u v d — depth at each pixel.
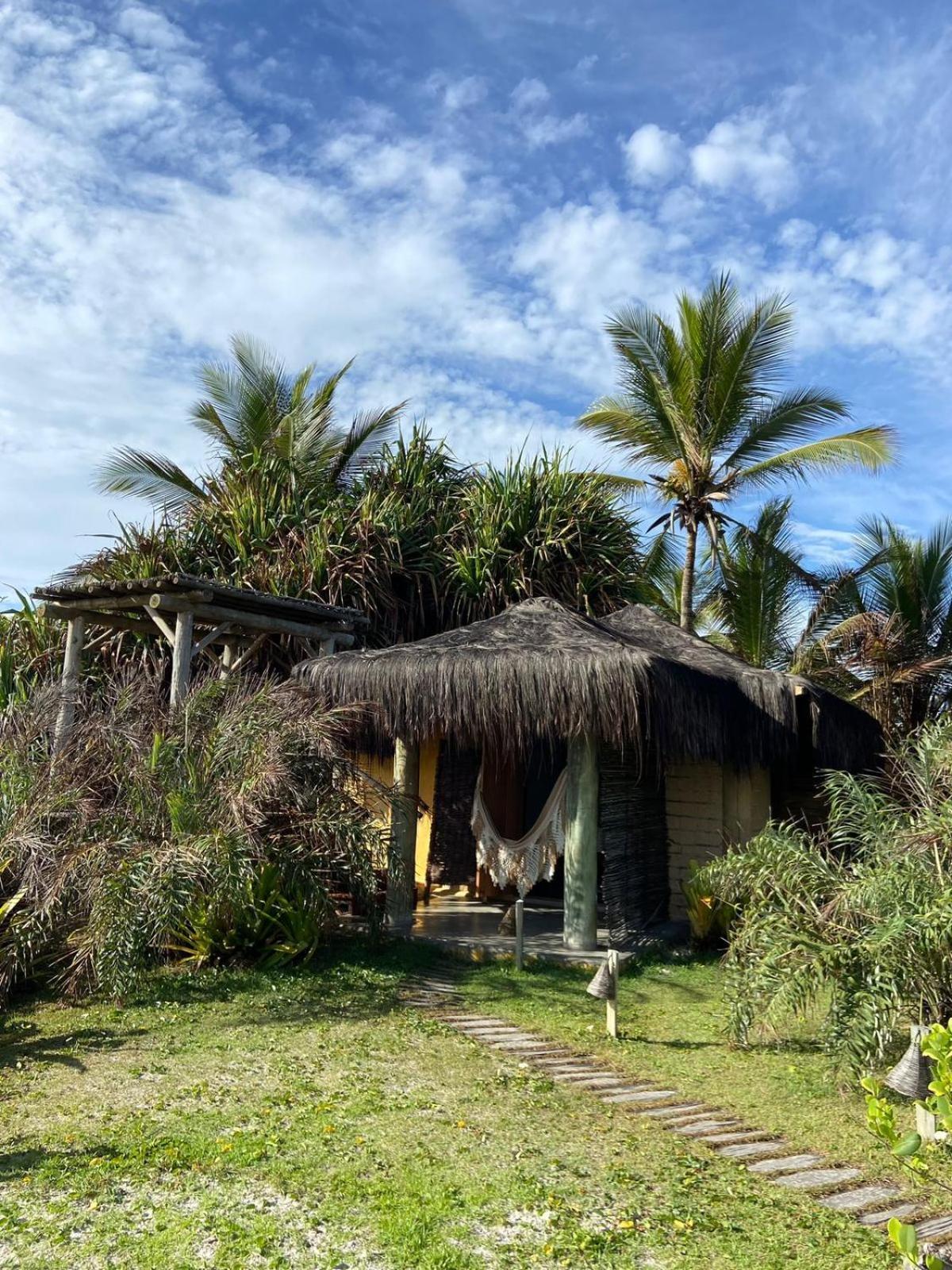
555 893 14.66
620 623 14.16
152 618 12.80
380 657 10.91
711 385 19.41
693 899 10.98
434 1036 7.73
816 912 7.05
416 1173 5.11
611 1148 5.62
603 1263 4.30
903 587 20.38
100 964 8.15
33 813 8.95
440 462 19.83
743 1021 7.18
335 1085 6.47
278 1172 5.06
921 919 6.26
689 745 10.68
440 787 14.58
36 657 15.99
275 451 20.83
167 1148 5.32
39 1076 6.56
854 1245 4.52
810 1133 6.04
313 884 9.70
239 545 17.08
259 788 9.15
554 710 9.92
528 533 18.25
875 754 13.90
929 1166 5.51
